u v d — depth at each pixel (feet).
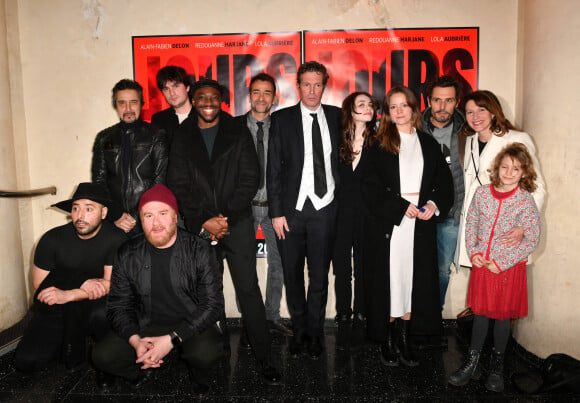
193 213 8.27
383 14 10.87
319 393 7.97
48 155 11.48
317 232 9.02
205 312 7.41
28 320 10.87
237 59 11.10
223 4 10.98
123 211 9.21
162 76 9.70
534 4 9.41
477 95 8.70
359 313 10.46
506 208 7.92
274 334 10.53
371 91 11.05
